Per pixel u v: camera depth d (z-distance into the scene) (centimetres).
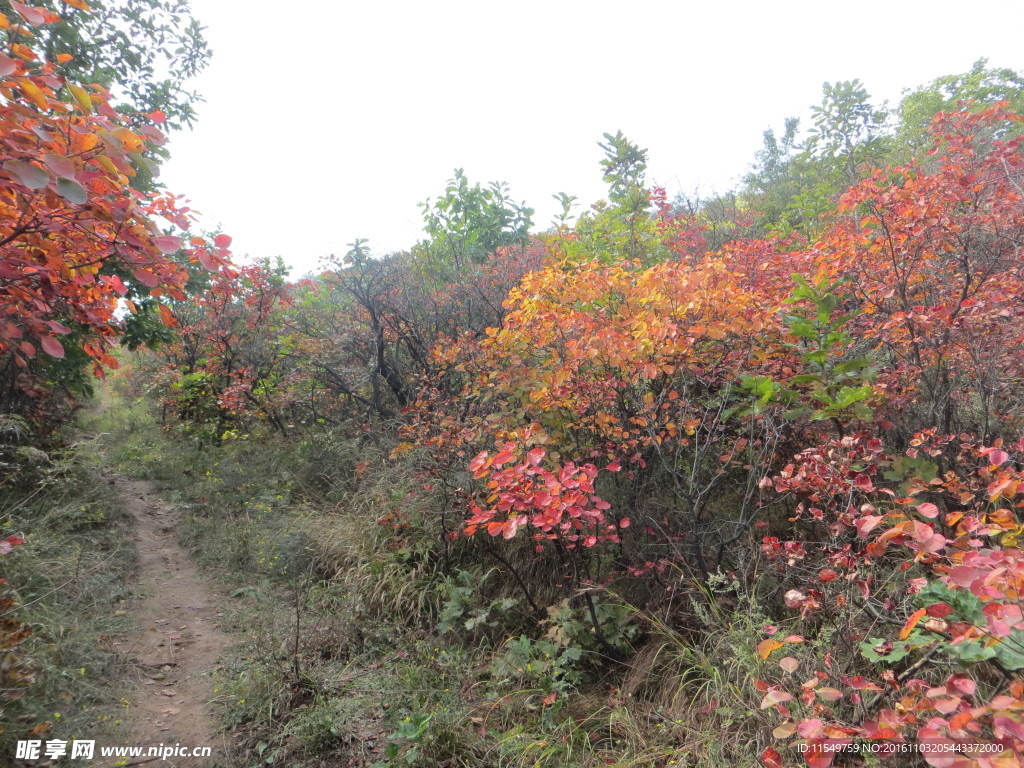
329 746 316
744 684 284
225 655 401
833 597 265
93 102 219
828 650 253
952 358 336
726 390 380
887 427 346
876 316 394
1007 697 143
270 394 948
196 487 748
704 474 441
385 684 361
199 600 488
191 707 349
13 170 181
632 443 399
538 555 469
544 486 317
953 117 371
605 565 432
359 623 437
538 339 443
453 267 853
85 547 512
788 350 394
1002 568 148
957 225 339
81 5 213
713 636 330
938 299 369
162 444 956
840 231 425
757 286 453
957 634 161
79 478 636
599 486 435
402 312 779
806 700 198
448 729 310
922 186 345
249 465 814
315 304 1017
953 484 278
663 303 388
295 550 554
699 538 382
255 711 340
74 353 580
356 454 730
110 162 209
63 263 248
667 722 298
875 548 188
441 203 919
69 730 297
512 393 460
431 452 532
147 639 416
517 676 363
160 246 229
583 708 338
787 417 335
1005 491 197
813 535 377
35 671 302
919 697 179
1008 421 338
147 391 1169
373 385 777
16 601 339
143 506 700
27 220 228
